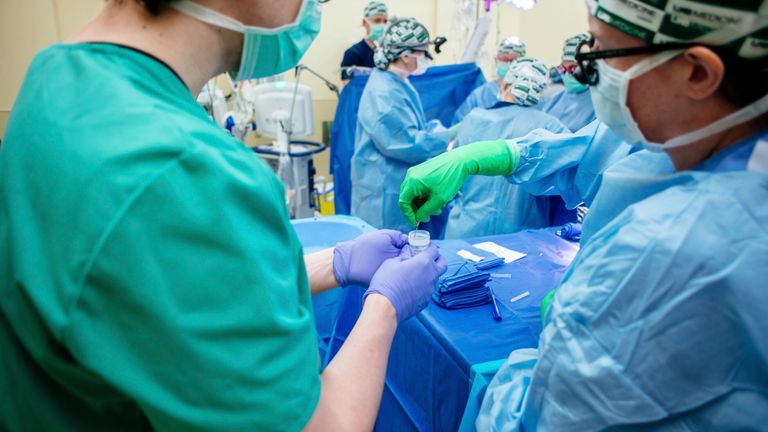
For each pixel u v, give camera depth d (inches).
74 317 16.8
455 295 46.8
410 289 30.3
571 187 50.6
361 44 148.8
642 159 28.6
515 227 86.3
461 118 131.0
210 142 19.8
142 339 17.4
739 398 19.9
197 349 17.8
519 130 83.1
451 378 40.4
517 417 27.8
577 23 175.8
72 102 19.1
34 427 19.4
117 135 18.1
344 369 24.6
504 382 31.9
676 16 19.8
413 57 101.3
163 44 21.2
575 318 22.7
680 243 19.7
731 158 21.7
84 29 22.5
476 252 60.5
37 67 20.9
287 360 19.9
